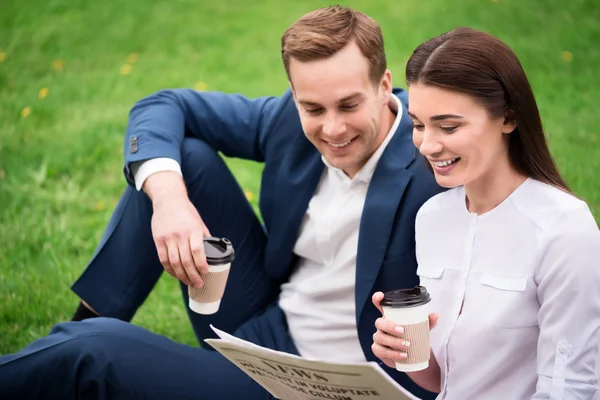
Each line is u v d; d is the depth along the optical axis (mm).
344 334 4617
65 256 6992
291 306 4805
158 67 10898
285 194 4781
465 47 3654
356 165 4539
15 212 7695
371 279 4441
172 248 4367
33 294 6406
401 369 3799
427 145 3732
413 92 3752
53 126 9469
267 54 11039
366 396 3590
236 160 8602
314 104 4281
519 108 3713
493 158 3816
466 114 3656
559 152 7801
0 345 5883
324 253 4676
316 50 4188
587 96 9023
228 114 5102
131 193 4902
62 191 8117
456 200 4051
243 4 12727
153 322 6168
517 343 3773
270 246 4883
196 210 4586
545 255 3693
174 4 12797
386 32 10969
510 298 3766
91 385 4262
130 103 9984
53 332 4387
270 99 5129
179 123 5023
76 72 10883
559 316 3615
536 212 3770
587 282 3584
